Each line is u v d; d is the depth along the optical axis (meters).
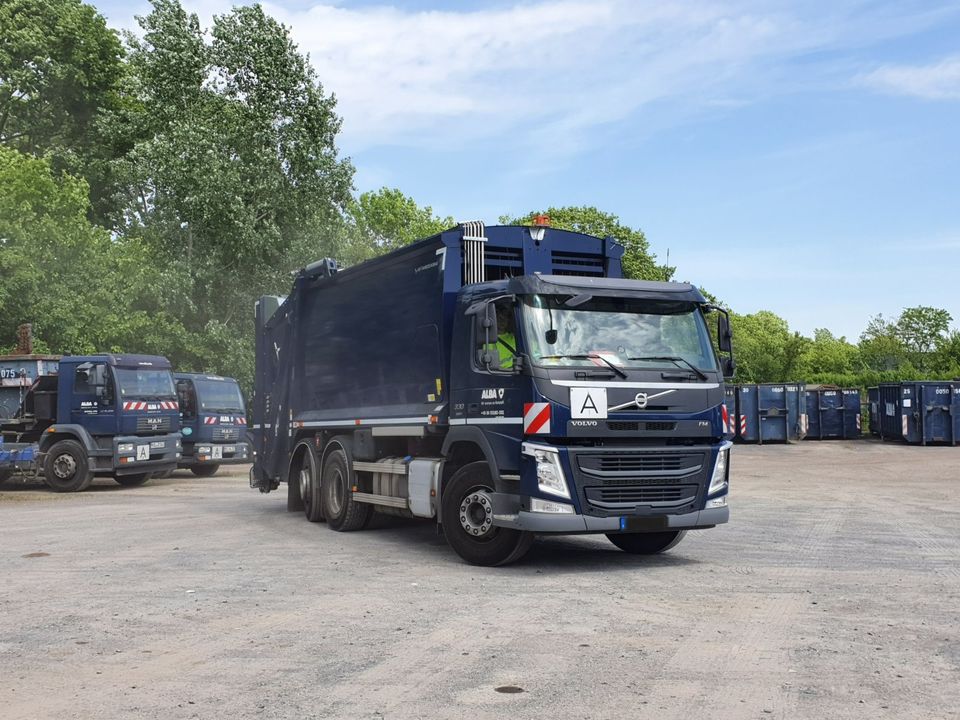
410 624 7.38
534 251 11.35
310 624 7.42
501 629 7.17
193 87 35.84
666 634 6.95
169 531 13.55
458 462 10.83
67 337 28.81
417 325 11.58
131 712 5.29
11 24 38.34
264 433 16.58
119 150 41.56
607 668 6.04
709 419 10.05
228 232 35.56
